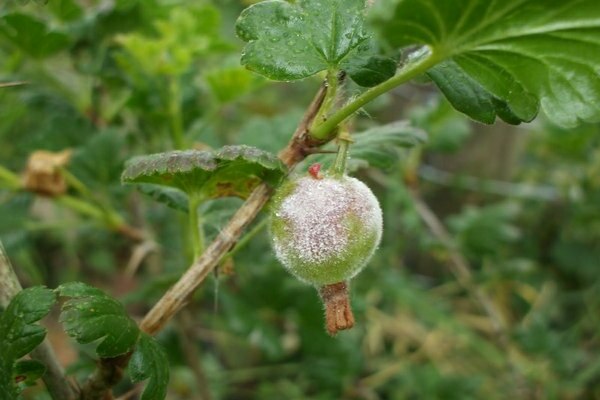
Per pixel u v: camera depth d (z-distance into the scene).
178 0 0.22
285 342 0.29
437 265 0.34
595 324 0.30
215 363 0.29
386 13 0.10
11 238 0.23
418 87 0.31
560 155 0.31
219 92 0.20
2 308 0.13
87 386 0.13
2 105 0.24
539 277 0.33
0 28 0.20
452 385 0.27
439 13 0.10
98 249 0.32
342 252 0.12
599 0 0.10
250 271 0.24
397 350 0.30
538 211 0.33
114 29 0.22
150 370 0.12
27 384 0.12
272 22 0.12
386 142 0.16
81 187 0.21
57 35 0.20
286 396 0.28
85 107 0.23
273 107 0.35
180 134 0.20
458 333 0.27
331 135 0.12
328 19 0.12
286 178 0.13
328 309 0.12
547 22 0.10
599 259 0.32
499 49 0.11
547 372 0.26
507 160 0.33
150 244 0.22
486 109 0.12
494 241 0.28
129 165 0.13
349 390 0.27
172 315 0.13
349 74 0.12
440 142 0.26
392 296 0.28
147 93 0.20
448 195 0.33
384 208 0.29
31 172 0.21
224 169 0.13
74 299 0.12
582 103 0.11
